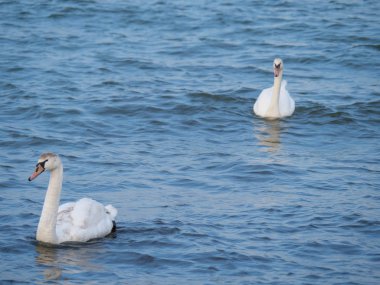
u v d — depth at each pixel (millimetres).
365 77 27750
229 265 13984
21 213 16156
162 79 26656
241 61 29125
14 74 26547
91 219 15195
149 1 36781
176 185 18016
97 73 26984
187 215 16266
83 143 20797
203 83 26422
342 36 32188
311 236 15242
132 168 19031
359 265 14055
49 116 22797
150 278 13492
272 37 32156
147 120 22906
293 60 29500
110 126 22312
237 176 18641
